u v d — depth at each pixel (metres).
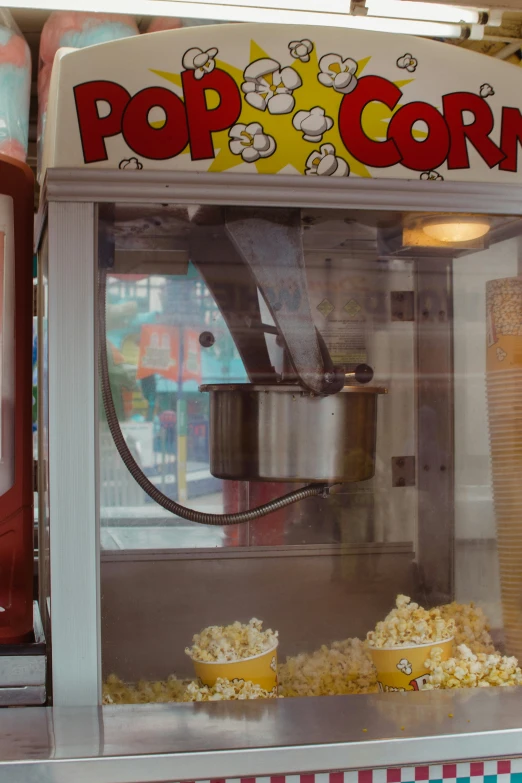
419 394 1.30
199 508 1.18
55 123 0.98
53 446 0.98
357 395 1.20
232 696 1.04
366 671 1.12
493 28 1.31
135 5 0.97
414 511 1.30
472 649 1.15
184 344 1.14
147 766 0.85
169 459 1.17
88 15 1.21
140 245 1.10
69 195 0.97
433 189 1.04
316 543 1.25
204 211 1.03
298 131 1.01
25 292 1.10
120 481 1.11
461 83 1.05
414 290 1.28
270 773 0.87
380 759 0.89
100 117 0.98
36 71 1.46
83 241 0.98
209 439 1.17
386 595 1.27
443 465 1.30
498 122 1.06
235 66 1.00
